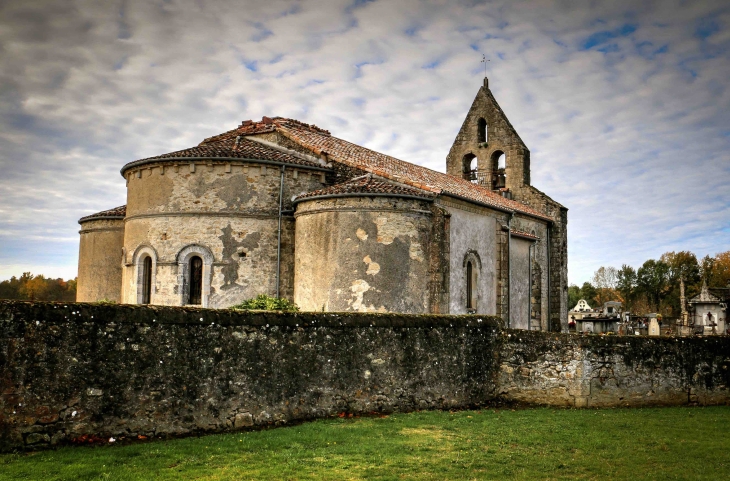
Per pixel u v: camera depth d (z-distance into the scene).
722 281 93.81
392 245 24.45
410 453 11.71
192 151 26.41
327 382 14.71
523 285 35.72
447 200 27.05
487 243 30.80
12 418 10.51
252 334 13.58
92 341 11.44
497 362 18.41
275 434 12.62
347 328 15.23
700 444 12.88
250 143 29.94
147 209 26.30
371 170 27.52
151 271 26.12
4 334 10.57
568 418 15.53
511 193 46.88
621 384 17.67
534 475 10.52
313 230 25.34
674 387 18.02
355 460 11.07
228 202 25.75
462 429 13.95
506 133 47.97
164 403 12.13
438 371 16.78
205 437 12.19
